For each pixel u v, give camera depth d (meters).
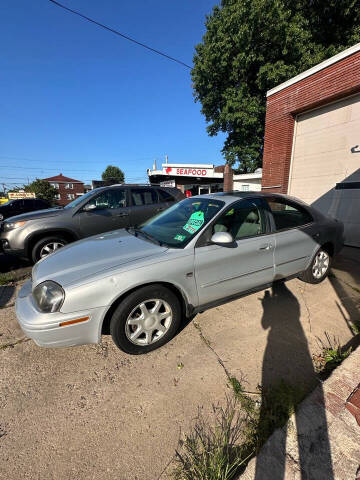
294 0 10.56
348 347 2.19
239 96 12.46
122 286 1.91
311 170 6.55
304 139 6.67
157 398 1.72
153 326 2.13
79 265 2.05
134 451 1.38
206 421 1.54
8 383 1.86
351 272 3.94
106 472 1.28
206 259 2.28
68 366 2.03
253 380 1.84
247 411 1.59
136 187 5.19
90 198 4.57
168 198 5.55
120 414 1.61
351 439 1.34
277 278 2.90
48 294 1.83
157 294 2.08
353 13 10.12
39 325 1.76
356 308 2.84
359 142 5.41
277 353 2.12
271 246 2.72
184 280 2.17
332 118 5.92
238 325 2.53
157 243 2.39
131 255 2.16
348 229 5.77
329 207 6.16
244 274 2.56
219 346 2.23
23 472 1.29
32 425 1.55
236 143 15.13
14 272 4.24
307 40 10.78
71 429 1.52
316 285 3.43
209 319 2.64
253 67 12.29
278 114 7.12
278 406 1.59
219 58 12.24
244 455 1.34
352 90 5.27
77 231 4.34
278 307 2.86
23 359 2.11
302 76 6.27
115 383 1.86
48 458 1.35
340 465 1.22
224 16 11.51
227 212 2.53
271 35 10.52
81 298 1.81
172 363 2.04
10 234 3.96
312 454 1.27
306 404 1.55
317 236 3.21
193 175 18.86
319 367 1.96
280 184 7.27
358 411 1.49
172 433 1.48
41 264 2.30
